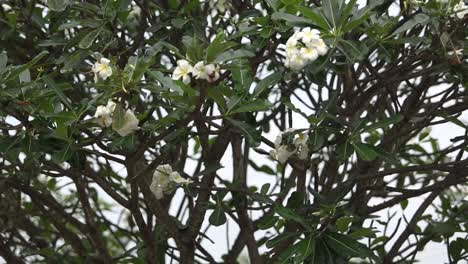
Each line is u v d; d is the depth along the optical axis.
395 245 3.34
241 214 3.15
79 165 2.74
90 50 2.75
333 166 3.42
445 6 2.55
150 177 3.00
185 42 2.30
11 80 2.31
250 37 2.92
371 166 3.31
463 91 3.27
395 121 2.64
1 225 3.72
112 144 2.45
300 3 2.49
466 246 3.24
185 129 2.55
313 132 2.69
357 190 3.21
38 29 3.14
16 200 3.77
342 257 2.68
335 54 2.70
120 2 2.76
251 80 2.50
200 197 2.97
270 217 2.77
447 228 3.10
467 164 2.90
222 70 2.67
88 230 3.32
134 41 3.06
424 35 2.98
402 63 2.88
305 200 3.13
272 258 3.04
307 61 2.36
